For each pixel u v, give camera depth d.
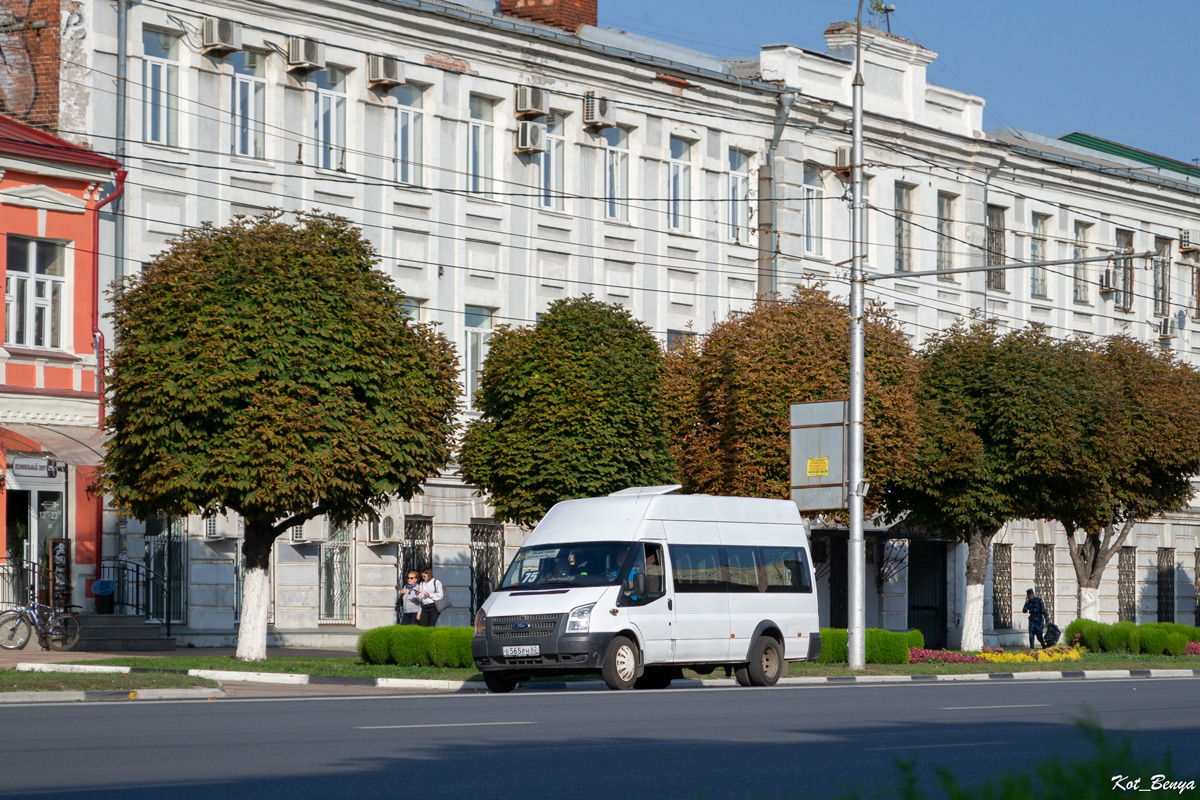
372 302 26.80
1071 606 53.81
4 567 30.20
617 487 31.19
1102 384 39.72
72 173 30.86
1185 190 58.66
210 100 33.09
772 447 33.12
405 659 27.34
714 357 34.50
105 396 30.55
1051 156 52.91
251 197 33.69
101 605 31.03
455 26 37.03
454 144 37.31
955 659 34.81
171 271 25.83
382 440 26.31
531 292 38.81
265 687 23.02
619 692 21.55
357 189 35.41
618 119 40.66
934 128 48.59
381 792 10.15
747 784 10.95
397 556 36.81
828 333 33.97
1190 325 59.78
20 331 30.61
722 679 28.03
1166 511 45.31
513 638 22.67
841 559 46.12
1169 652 42.47
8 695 18.38
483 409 32.19
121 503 26.41
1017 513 39.22
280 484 25.12
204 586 33.06
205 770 11.10
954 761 12.73
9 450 30.31
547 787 10.58
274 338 25.45
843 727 15.74
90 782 10.40
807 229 45.47
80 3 31.41
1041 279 53.56
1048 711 18.86
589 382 30.81
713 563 24.50
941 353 39.03
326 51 34.91
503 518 31.42
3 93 31.98
